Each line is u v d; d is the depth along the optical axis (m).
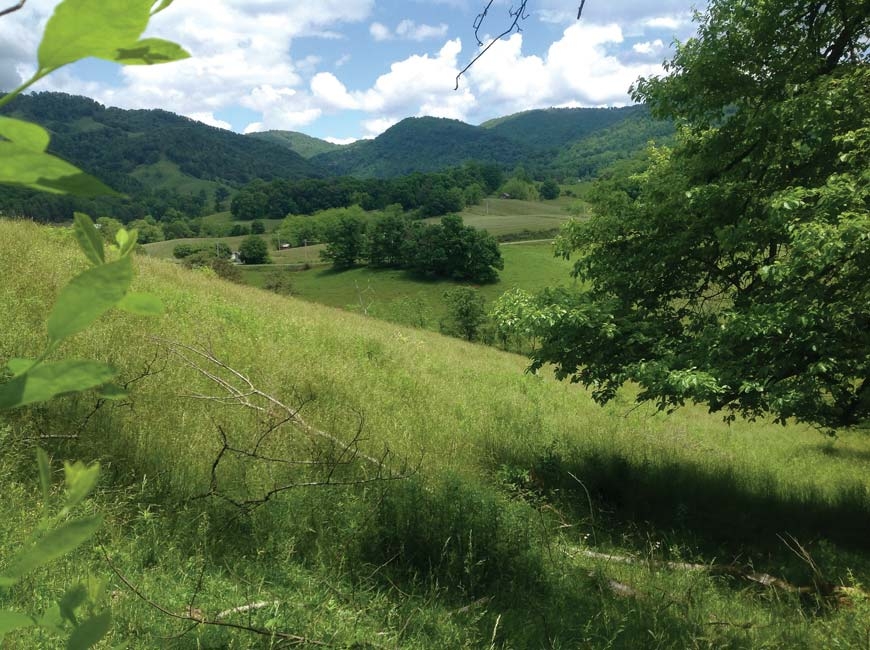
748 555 7.35
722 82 8.79
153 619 3.28
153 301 0.35
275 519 4.96
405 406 10.09
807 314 7.23
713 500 9.39
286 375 9.17
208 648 3.11
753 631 4.91
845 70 8.01
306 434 6.82
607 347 9.09
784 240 8.27
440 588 4.81
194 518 4.71
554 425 11.92
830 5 8.28
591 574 5.64
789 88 8.06
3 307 7.62
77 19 0.30
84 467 0.36
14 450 4.89
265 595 3.82
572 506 7.93
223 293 16.67
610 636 4.48
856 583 5.99
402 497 5.69
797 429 20.19
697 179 9.16
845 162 7.66
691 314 9.20
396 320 54.97
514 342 45.50
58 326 0.33
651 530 7.79
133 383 6.80
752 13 8.37
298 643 3.34
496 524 5.75
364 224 107.25
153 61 0.33
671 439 13.73
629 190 10.09
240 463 5.92
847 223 6.63
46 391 0.33
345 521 5.12
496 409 12.05
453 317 53.88
